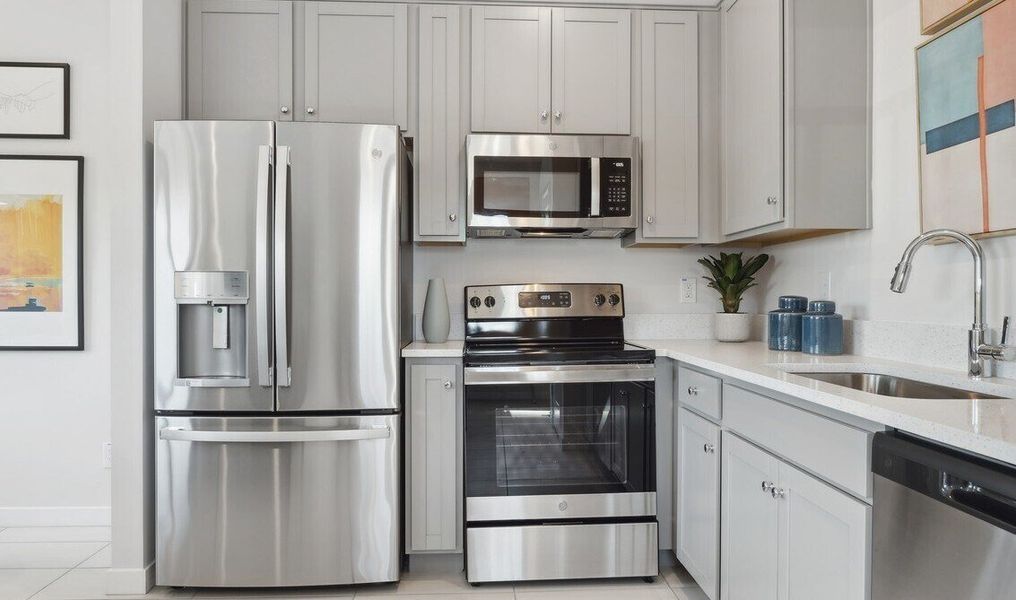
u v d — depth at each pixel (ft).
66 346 8.69
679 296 9.09
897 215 5.96
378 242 6.88
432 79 8.02
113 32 6.83
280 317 6.64
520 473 7.07
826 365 5.58
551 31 8.11
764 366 5.48
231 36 7.88
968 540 2.89
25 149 8.66
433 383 7.22
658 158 8.23
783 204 6.44
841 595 3.99
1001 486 2.71
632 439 7.18
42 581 7.18
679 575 7.45
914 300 5.73
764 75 6.81
